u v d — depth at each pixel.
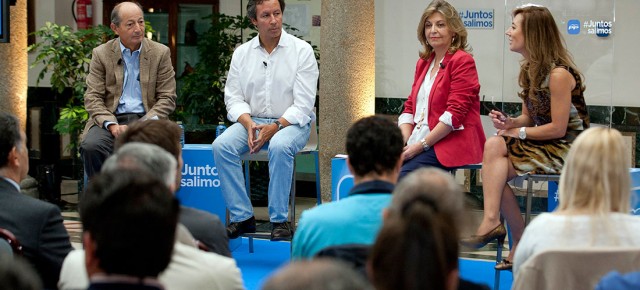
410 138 5.99
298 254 3.30
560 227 3.38
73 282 2.94
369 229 3.23
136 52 6.64
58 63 8.84
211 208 6.50
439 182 2.62
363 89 7.44
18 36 8.00
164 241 2.21
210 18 9.58
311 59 6.37
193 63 10.16
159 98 6.66
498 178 5.38
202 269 2.89
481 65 8.68
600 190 3.34
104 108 6.52
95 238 2.21
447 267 2.06
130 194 2.23
